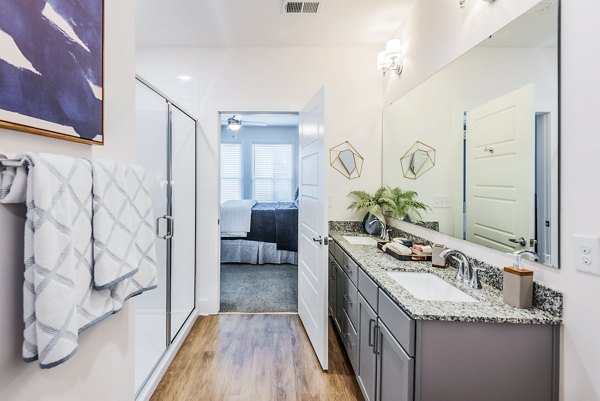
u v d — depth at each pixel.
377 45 3.16
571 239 1.13
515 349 1.19
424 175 2.30
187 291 2.92
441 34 2.08
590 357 1.07
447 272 1.79
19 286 0.82
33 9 0.79
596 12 1.03
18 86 0.75
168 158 2.41
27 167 0.76
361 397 1.93
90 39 1.03
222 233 4.87
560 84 1.17
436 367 1.20
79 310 0.86
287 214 4.91
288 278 4.23
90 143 1.03
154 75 3.12
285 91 3.16
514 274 1.29
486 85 1.60
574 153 1.12
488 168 1.59
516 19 1.39
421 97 2.35
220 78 3.14
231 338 2.65
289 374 2.15
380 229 3.04
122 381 1.29
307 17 2.65
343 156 3.19
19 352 0.81
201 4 2.45
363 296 1.89
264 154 7.72
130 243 1.07
